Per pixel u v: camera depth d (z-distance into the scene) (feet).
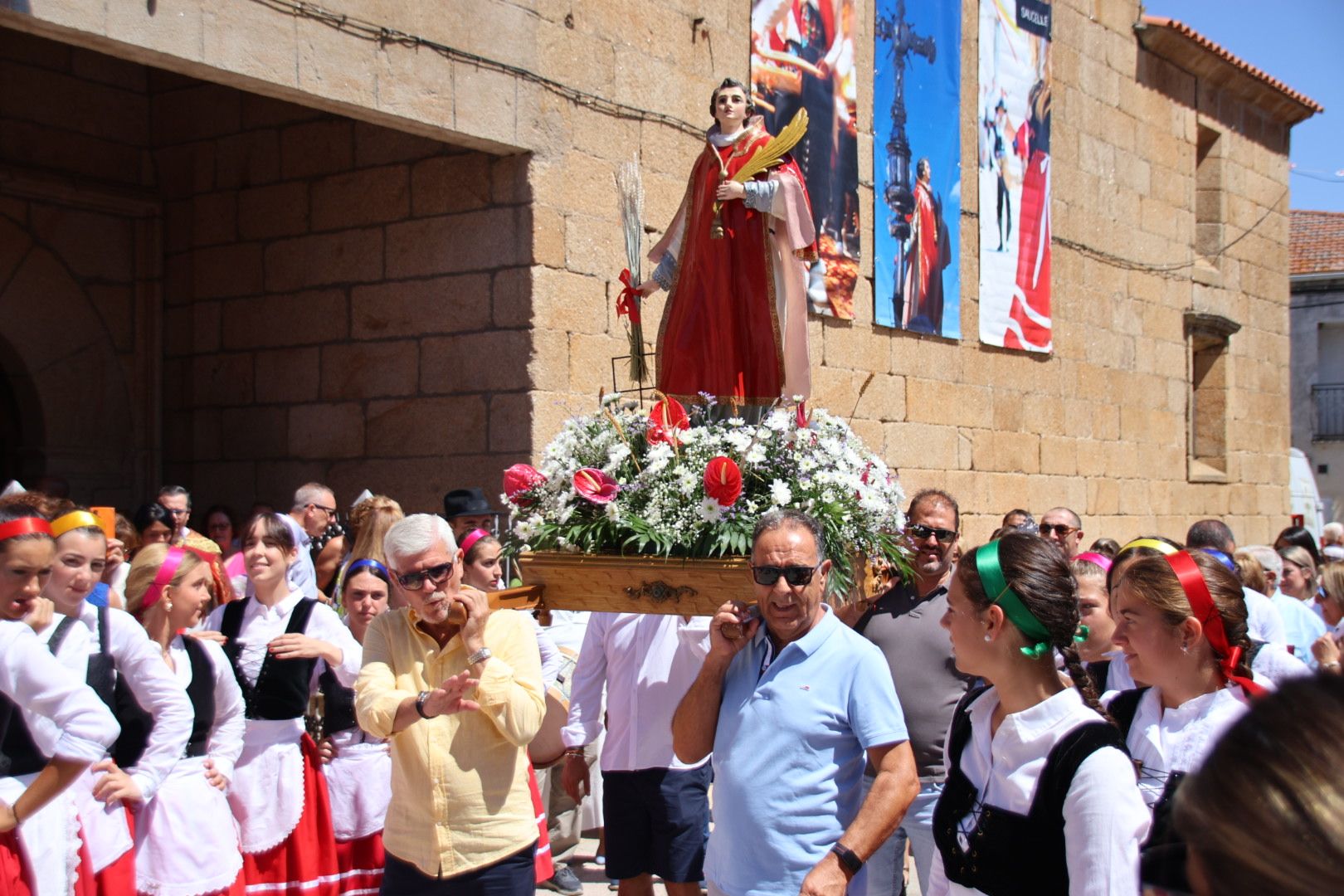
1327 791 3.21
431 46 25.64
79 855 13.69
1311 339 93.61
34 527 12.69
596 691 17.19
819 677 11.34
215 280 32.22
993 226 44.11
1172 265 56.39
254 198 31.55
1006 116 44.86
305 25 23.67
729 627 11.56
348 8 24.30
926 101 40.16
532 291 27.20
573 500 14.17
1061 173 48.73
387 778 17.75
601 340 28.81
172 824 14.97
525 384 27.14
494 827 12.88
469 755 12.89
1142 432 53.78
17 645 12.35
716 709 11.87
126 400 32.63
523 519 14.98
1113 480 51.55
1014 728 9.00
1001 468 44.52
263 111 31.37
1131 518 52.60
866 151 37.76
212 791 15.47
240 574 20.62
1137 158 53.98
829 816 11.12
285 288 31.01
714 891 11.53
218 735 15.79
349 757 17.62
